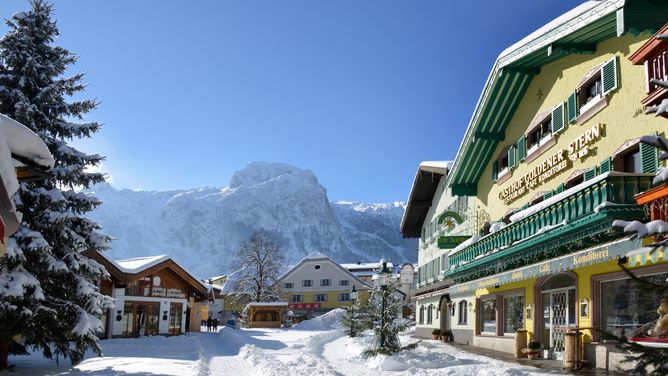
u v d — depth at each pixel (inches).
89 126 687.7
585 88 725.9
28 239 600.7
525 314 848.3
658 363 207.5
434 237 1536.7
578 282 677.9
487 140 1018.7
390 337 797.9
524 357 808.9
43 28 689.0
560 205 606.9
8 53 660.1
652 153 558.3
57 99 685.3
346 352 987.3
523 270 721.0
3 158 268.8
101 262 1291.8
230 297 3609.7
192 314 1835.6
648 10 521.3
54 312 590.9
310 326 2407.7
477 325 1083.9
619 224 219.8
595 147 676.1
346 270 4089.6
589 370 607.5
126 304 1401.3
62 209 635.5
